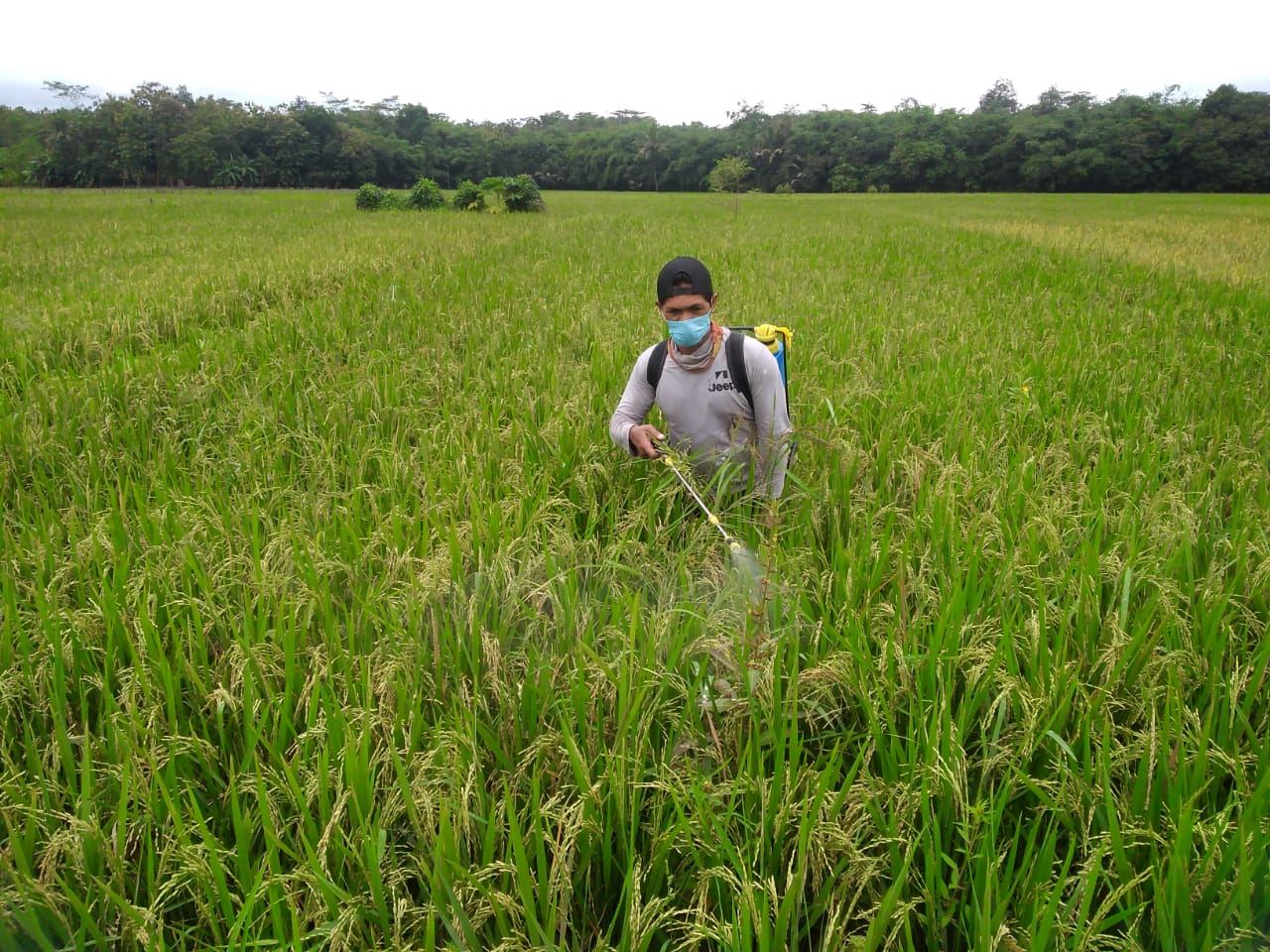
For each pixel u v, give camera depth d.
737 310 9.46
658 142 99.56
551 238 19.59
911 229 24.83
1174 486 3.94
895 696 2.46
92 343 7.29
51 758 2.34
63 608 2.92
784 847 2.06
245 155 88.56
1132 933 1.82
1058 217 33.25
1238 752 2.24
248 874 1.97
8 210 32.12
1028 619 2.73
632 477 4.17
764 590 2.59
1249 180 80.19
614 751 2.21
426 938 1.73
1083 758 2.23
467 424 5.03
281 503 3.84
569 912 1.97
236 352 7.00
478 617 2.82
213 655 2.81
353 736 2.25
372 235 18.69
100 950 1.84
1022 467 3.99
